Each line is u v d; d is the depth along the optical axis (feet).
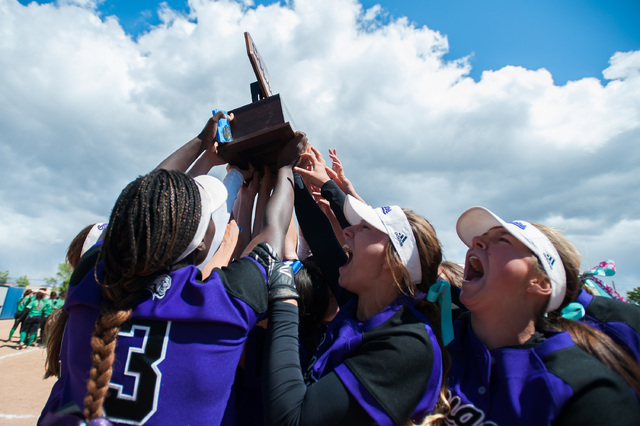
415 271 4.93
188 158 6.33
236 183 6.56
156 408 3.50
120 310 3.57
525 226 4.71
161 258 3.65
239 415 4.97
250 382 5.09
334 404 3.76
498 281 4.37
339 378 3.91
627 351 5.08
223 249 5.49
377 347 4.07
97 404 3.17
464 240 5.37
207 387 3.68
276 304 4.46
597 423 3.41
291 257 6.15
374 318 4.63
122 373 3.58
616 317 5.48
